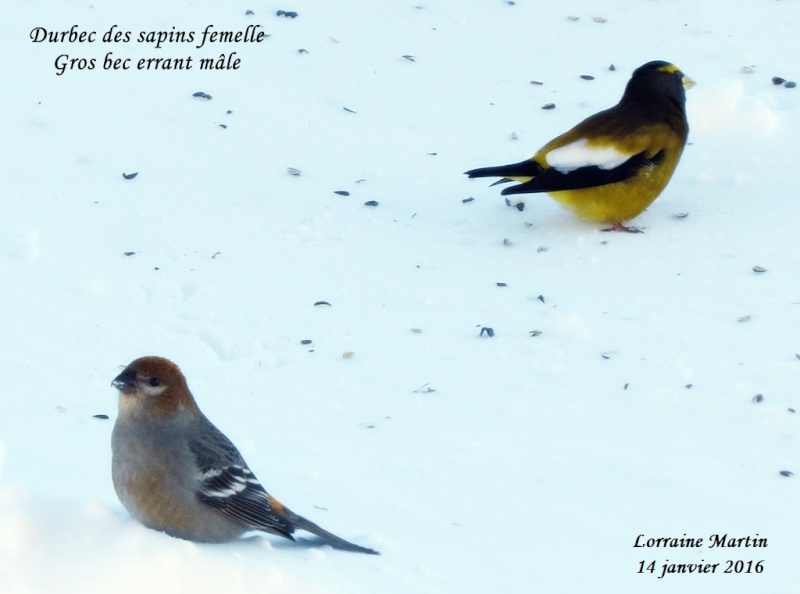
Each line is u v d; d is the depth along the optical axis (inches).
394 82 719.7
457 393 469.4
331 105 697.6
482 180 641.0
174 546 313.3
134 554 308.0
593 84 717.9
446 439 437.1
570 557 363.9
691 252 569.9
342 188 629.6
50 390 453.1
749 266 556.4
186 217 597.0
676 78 591.2
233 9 780.0
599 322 517.7
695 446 436.5
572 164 579.8
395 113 692.7
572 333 510.0
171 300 533.3
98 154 641.0
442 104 700.7
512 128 677.9
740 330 508.4
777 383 471.2
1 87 684.1
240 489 343.0
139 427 333.7
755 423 448.5
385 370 486.0
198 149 653.3
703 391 466.6
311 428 441.7
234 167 641.6
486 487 404.5
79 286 536.1
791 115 685.9
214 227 590.9
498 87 716.0
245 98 698.8
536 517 387.2
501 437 439.5
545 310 529.3
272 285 548.7
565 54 747.4
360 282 552.4
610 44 757.3
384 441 433.7
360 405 460.1
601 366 486.3
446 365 490.0
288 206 613.0
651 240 581.3
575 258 569.0
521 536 374.6
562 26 776.3
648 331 510.0
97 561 306.7
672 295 537.3
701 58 740.7
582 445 434.6
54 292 529.7
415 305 534.9
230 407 454.0
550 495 401.7
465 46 755.4
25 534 308.2
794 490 411.2
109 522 318.0
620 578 354.6
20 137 645.3
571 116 686.5
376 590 324.2
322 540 358.9
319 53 741.9
